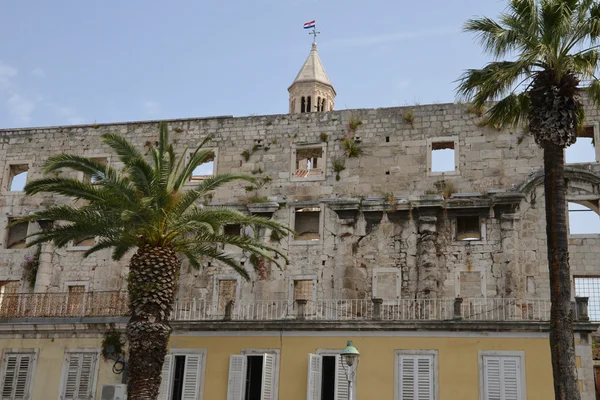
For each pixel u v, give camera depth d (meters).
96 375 33.16
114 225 28.27
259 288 37.41
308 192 38.62
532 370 28.25
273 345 31.27
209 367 31.69
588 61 25.66
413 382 29.22
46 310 35.59
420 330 29.69
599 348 34.66
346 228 37.22
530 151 36.41
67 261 40.28
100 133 42.56
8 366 34.28
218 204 39.38
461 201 35.97
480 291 34.88
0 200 42.41
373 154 38.38
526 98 27.50
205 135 41.03
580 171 35.12
